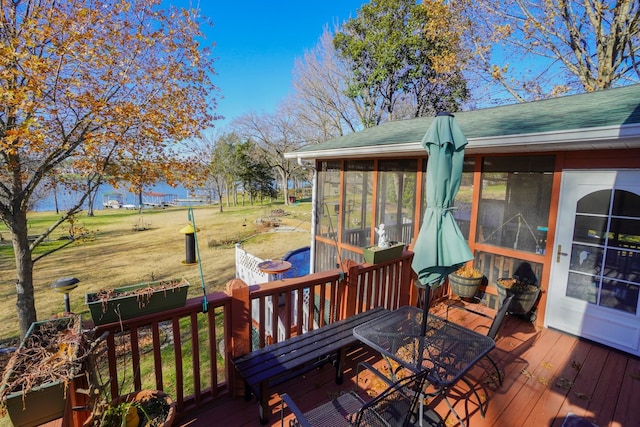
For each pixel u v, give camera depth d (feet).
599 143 9.74
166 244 44.01
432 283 7.16
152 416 5.47
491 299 13.66
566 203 11.34
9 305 23.20
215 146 78.28
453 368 6.55
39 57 14.03
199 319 19.25
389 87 48.73
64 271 31.45
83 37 14.88
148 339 16.87
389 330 7.77
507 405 7.66
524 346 10.62
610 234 10.44
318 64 57.67
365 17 47.24
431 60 42.55
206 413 6.96
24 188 16.38
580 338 11.16
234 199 93.76
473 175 13.92
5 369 4.53
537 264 12.25
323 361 8.63
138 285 6.25
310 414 5.78
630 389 8.34
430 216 6.98
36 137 13.94
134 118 17.08
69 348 4.66
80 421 5.38
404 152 14.78
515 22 31.48
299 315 8.73
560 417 7.30
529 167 12.24
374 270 10.82
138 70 17.83
